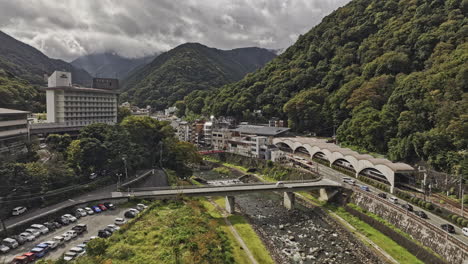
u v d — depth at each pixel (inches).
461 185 2391.7
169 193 2544.3
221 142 5713.6
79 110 4544.8
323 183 3068.4
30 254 1523.1
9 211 1967.3
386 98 4037.9
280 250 2039.9
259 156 4751.5
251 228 2369.6
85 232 1904.5
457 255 1697.8
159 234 1838.1
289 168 3964.1
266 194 3494.1
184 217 2153.1
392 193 2758.4
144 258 1555.1
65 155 2719.0
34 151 2640.3
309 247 2096.5
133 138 3614.7
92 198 2383.1
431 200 2433.6
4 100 4079.7
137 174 3289.9
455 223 2055.9
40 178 2201.0
